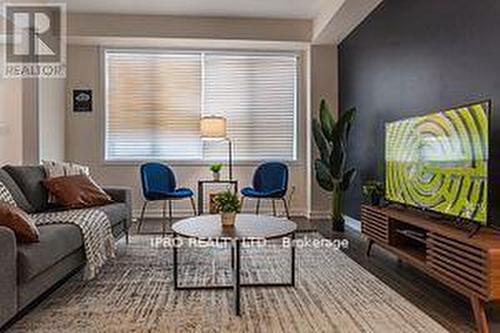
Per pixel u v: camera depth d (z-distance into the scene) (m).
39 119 5.22
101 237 3.25
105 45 6.13
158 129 6.30
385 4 4.49
